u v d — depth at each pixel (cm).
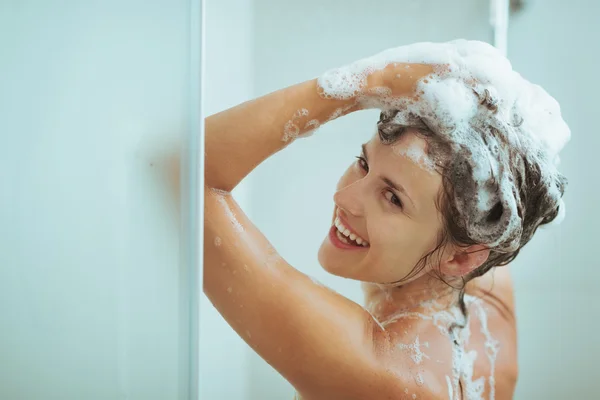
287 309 75
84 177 48
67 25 46
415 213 80
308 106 77
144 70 50
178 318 54
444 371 85
